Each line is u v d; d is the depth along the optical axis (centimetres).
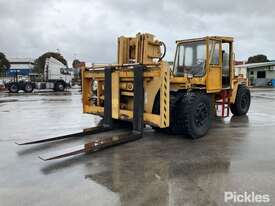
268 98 1742
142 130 616
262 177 394
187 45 741
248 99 989
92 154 504
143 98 611
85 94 764
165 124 591
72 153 475
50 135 613
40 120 863
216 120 868
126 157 487
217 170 422
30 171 420
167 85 584
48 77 2509
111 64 695
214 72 713
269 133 677
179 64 759
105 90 681
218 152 516
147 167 436
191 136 614
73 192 348
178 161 465
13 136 643
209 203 318
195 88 662
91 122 828
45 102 1427
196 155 498
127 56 706
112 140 555
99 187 362
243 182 377
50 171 419
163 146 558
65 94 2089
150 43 685
